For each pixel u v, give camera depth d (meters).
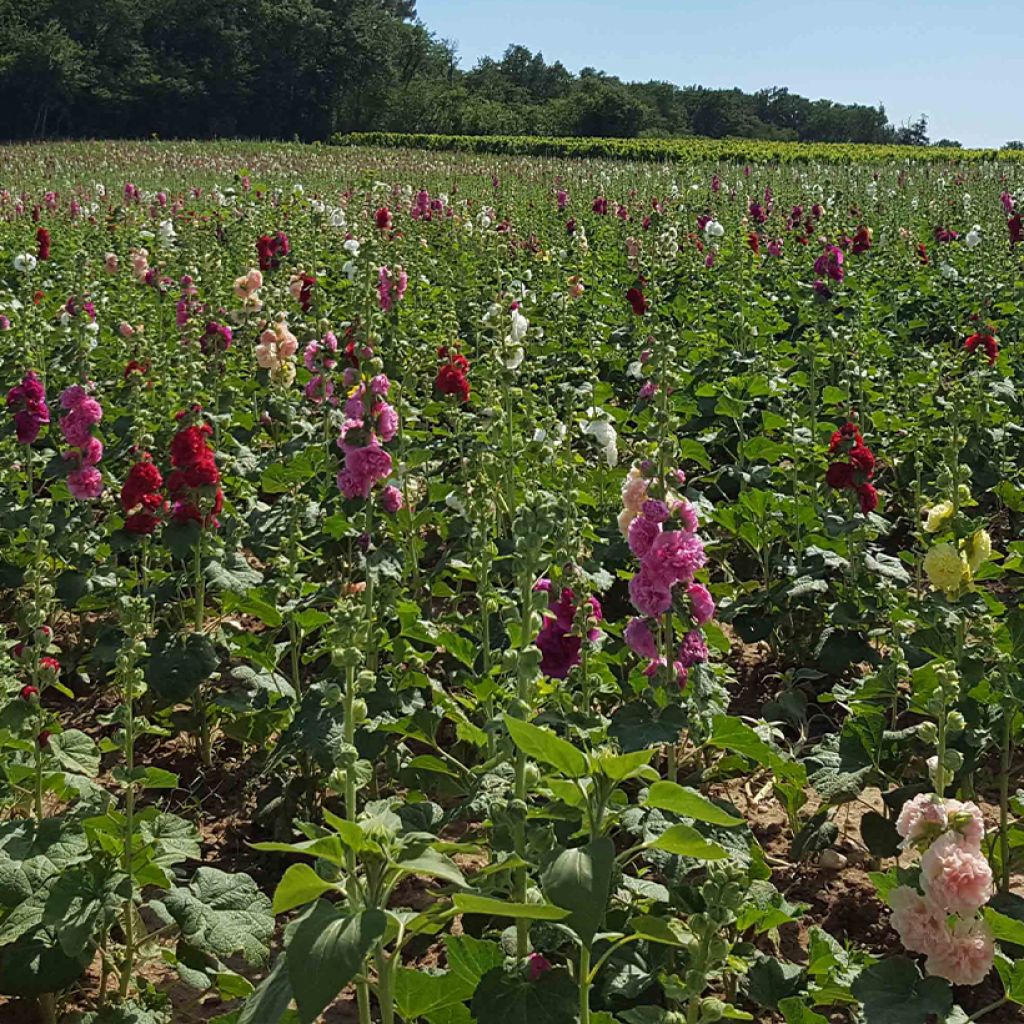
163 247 15.28
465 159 54.34
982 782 5.04
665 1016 3.03
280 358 9.27
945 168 42.19
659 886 3.67
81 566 6.89
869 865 5.05
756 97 155.50
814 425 8.48
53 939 3.78
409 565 7.02
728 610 6.66
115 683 4.52
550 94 135.00
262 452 9.16
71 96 92.12
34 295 13.45
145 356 9.22
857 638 6.18
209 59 98.44
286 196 25.33
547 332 12.82
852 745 4.59
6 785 4.46
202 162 47.22
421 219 20.12
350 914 2.49
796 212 20.80
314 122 103.06
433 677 6.39
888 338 13.55
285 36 100.44
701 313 13.58
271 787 5.32
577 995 3.01
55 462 6.95
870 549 7.06
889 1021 3.23
